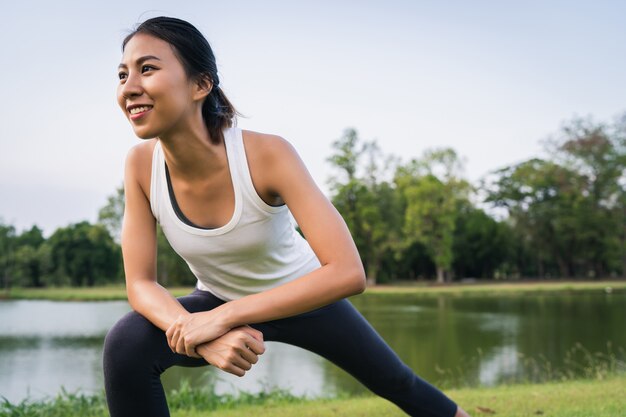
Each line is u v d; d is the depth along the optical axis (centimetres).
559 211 4453
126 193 174
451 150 4188
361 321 195
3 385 686
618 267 5153
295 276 185
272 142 159
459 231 5106
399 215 4306
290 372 688
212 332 143
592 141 4191
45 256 5406
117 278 5547
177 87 144
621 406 319
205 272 178
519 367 743
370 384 201
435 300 2525
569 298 2552
